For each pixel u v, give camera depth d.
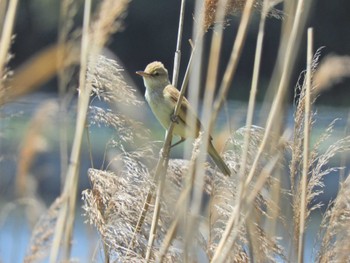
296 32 8.58
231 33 50.56
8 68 7.31
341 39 35.69
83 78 7.64
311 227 16.91
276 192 9.66
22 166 7.24
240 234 9.66
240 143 9.85
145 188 9.83
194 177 8.96
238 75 48.34
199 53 8.83
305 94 9.41
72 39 7.06
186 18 54.91
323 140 9.55
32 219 7.59
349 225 9.01
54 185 25.27
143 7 54.91
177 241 9.88
